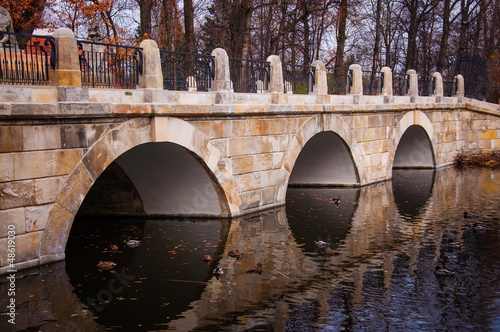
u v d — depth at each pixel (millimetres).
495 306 7836
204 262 9633
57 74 8383
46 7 18938
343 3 26234
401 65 39500
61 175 8531
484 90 28188
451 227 12500
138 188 13227
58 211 8539
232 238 11242
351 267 9531
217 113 11570
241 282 8688
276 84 13578
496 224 12805
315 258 9992
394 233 11922
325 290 8391
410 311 7648
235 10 22297
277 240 11180
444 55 31578
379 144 19156
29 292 7949
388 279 8930
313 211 14180
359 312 7590
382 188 18188
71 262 9578
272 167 13906
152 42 10078
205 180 12375
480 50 33844
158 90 10102
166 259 9797
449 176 21266
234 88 12930
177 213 13258
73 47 8500
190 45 20781
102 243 10914
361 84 17484
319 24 29109
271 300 7957
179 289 8320
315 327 7102
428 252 10484
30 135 8023
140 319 7219
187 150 11242
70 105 8359
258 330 6977
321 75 15375
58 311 7375
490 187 18391
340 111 16141
